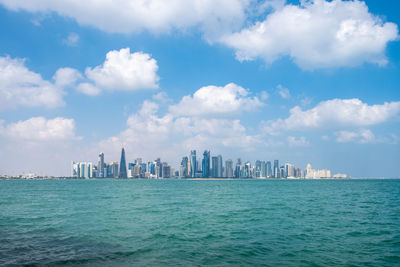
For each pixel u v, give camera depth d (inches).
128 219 1328.7
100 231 1037.8
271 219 1328.7
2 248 797.2
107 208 1795.0
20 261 672.4
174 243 852.0
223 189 5191.9
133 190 4626.0
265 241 878.4
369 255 727.7
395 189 4982.8
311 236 950.4
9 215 1471.5
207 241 878.4
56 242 868.0
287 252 754.8
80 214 1503.4
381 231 1037.8
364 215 1467.8
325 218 1357.0
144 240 890.7
